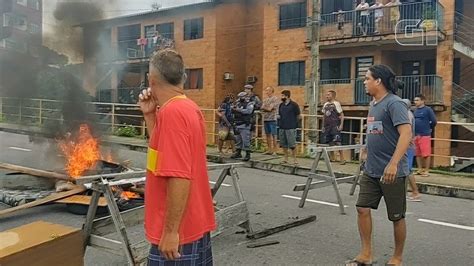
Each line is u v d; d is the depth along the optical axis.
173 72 2.34
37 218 5.75
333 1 19.42
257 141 13.55
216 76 22.55
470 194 7.95
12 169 6.65
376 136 3.96
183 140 2.23
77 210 5.93
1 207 6.29
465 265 4.30
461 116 17.12
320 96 19.52
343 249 4.68
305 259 4.36
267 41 21.38
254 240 4.94
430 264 4.31
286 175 9.92
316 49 12.15
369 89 4.04
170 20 23.64
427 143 9.27
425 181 8.78
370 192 4.06
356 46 18.95
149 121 2.66
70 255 3.02
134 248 3.63
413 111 9.36
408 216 6.30
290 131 10.61
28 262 2.75
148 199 2.38
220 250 4.59
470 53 17.73
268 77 21.33
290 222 5.57
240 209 4.86
